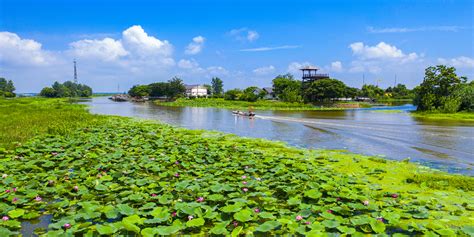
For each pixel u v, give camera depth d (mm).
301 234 5938
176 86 123062
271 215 6480
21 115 32844
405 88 151875
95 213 6477
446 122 33719
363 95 126062
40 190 8164
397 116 44406
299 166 10867
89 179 8914
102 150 13656
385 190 8914
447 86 53188
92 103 102062
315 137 21344
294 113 52906
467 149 16766
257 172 10578
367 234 5984
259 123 32375
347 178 9844
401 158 14273
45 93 152625
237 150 14398
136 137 17719
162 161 11672
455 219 6777
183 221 6430
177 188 8023
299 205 7152
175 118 39344
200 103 86562
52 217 6812
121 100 134625
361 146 17578
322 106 79125
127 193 7645
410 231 6062
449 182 9477
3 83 162875
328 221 6234
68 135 18078
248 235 5973
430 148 17062
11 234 5738
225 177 9320
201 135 20922
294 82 105750
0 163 10711
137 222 5957
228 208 6543
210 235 6031
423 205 7633
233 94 103375
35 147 13711
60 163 10969
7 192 7746
